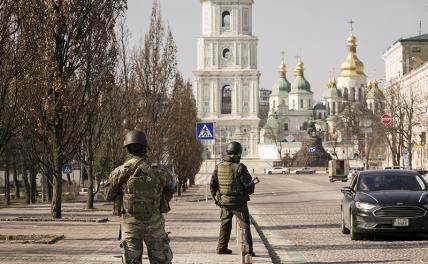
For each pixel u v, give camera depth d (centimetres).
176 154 7531
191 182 10919
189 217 4031
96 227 3219
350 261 2172
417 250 2416
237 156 2191
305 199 6334
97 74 3419
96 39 3384
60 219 3575
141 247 1374
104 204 5838
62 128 3509
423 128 11081
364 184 2881
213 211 4631
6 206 5706
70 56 3353
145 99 5884
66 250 2344
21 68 2705
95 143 4991
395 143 10788
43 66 3228
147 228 1366
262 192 8056
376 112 14275
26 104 3045
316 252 2411
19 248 2395
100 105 4562
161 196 1381
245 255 1416
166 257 1378
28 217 3806
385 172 2930
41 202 7169
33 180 7031
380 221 2673
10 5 2617
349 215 2822
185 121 8425
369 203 2703
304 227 3400
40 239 2617
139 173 1361
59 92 3347
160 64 6034
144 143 1388
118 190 1372
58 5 3303
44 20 3244
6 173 6781
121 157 5297
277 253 2392
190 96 9475
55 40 3309
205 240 2698
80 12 3338
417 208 2680
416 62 14288
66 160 3650
